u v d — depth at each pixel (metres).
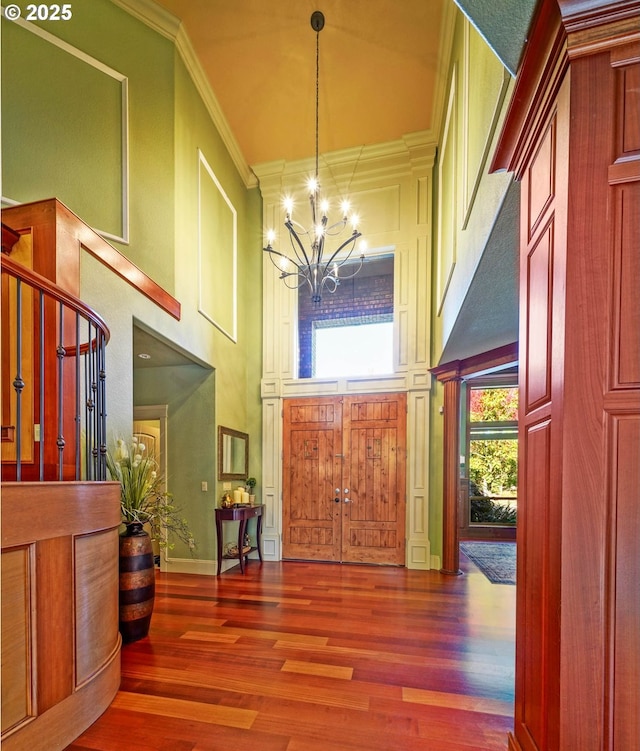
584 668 1.19
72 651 2.03
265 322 6.10
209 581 4.62
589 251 1.26
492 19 1.32
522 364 1.76
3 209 2.80
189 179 4.59
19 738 1.74
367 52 4.43
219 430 5.13
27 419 2.70
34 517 1.86
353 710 2.25
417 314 5.54
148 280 3.76
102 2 3.86
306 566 5.32
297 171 6.03
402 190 5.69
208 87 4.87
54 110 3.59
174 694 2.39
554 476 1.34
